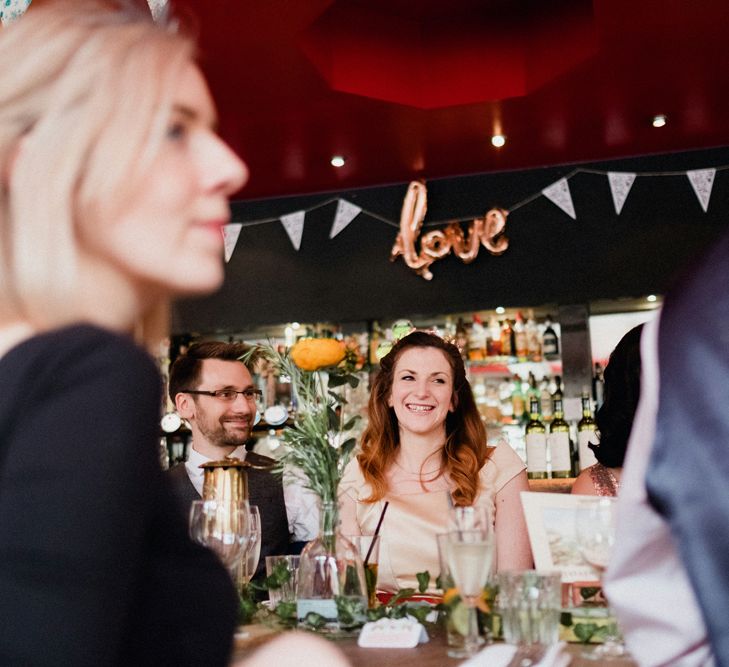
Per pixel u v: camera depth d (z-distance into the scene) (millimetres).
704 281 732
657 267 4648
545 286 4789
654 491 690
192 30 635
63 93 555
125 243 581
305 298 5137
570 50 3805
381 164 4789
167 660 608
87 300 577
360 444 2850
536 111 4195
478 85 4074
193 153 623
